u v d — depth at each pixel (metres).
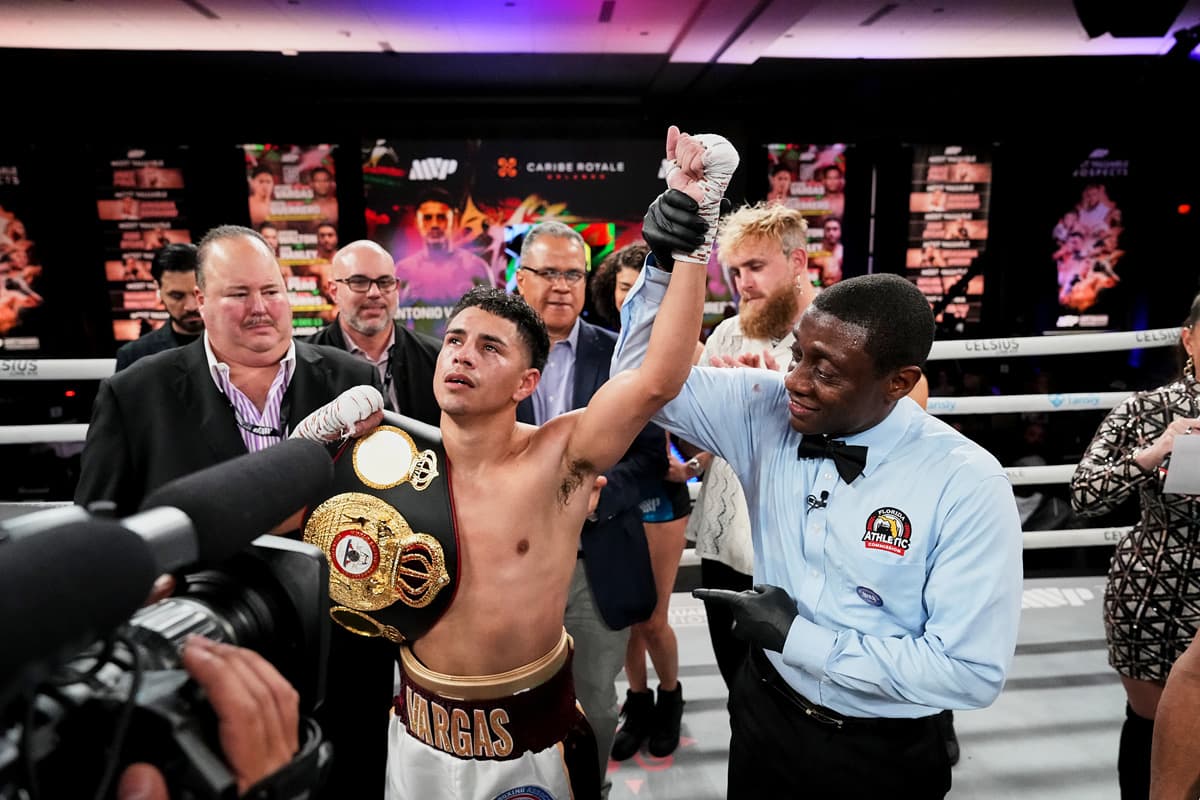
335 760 1.65
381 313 2.19
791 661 1.13
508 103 4.91
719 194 1.04
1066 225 4.89
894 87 4.79
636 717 2.30
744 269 1.97
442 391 1.16
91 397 4.64
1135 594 1.68
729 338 2.19
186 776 0.47
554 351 2.10
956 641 1.05
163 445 1.50
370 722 1.65
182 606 0.60
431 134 4.75
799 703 1.21
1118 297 4.99
